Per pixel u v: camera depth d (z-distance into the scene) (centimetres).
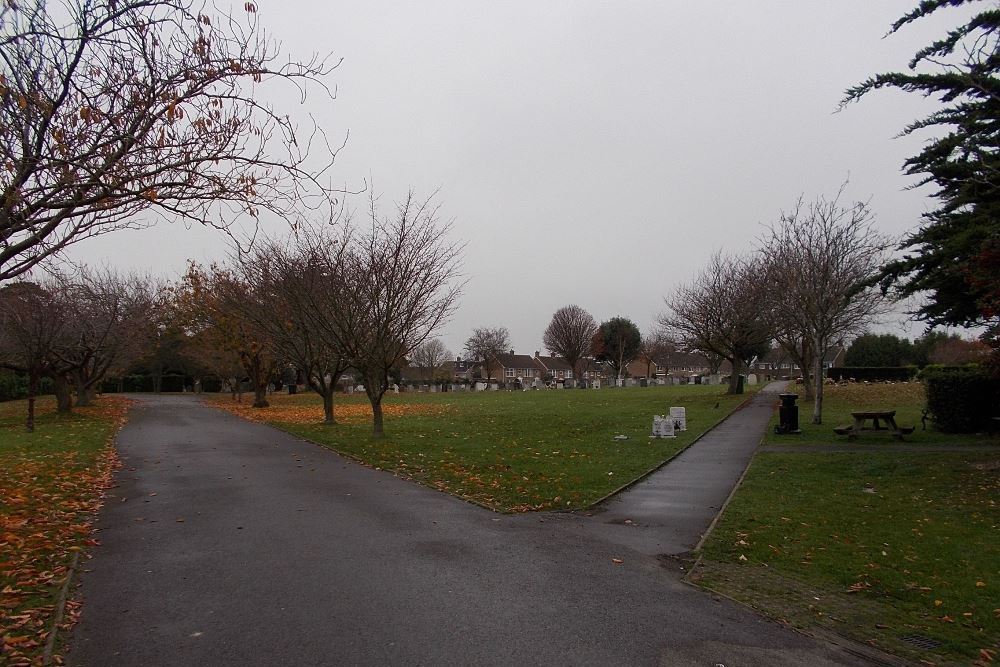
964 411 1719
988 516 871
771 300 2792
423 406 3378
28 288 2197
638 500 995
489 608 548
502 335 10844
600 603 564
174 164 661
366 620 519
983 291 1104
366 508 930
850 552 717
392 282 1780
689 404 3073
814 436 1759
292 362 2428
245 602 557
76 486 1063
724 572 656
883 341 5219
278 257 2123
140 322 3200
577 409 2875
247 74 682
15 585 586
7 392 4522
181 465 1334
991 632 522
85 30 631
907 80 1011
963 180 1116
